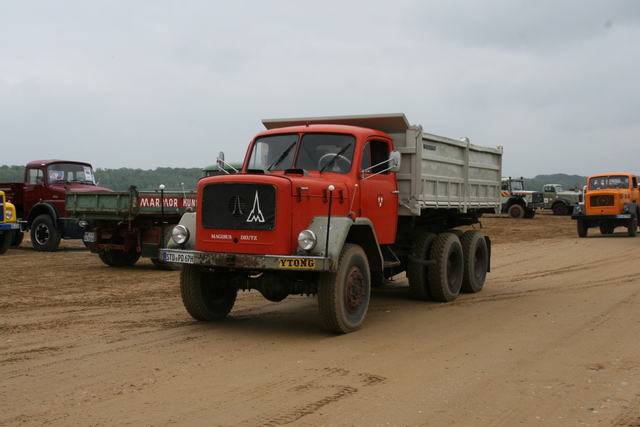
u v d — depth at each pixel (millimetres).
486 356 6090
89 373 5492
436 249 9469
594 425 4242
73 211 13438
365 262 7398
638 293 10234
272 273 7324
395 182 8805
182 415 4410
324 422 4273
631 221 23578
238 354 6176
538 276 12781
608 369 5625
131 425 4223
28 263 14492
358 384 5145
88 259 15469
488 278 12586
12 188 18094
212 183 7125
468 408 4566
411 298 10008
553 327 7527
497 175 12438
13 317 8141
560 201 42375
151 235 13000
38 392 4949
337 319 6895
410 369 5605
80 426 4203
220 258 6895
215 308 7930
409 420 4316
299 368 5637
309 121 9133
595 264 14719
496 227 30344
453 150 10188
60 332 7215
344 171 7809
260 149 8406
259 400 4734
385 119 8695
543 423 4277
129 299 9672
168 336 7027
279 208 6723
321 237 6750
